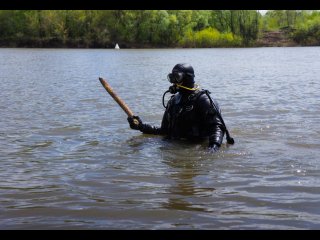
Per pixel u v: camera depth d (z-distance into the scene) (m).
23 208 4.25
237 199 4.44
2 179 5.15
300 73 23.78
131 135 7.57
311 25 93.25
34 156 6.22
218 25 95.56
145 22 87.44
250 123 8.60
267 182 4.96
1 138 7.42
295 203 4.31
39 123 8.85
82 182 5.02
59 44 88.25
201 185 4.88
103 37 87.88
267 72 24.81
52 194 4.62
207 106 6.82
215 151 6.38
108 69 28.17
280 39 94.19
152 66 31.42
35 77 21.67
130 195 4.58
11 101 12.45
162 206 4.27
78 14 89.81
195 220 3.95
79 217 4.04
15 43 89.19
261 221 3.91
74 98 13.05
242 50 71.88
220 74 23.53
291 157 6.04
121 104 7.44
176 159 5.99
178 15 88.50
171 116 7.15
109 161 5.93
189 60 40.22
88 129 8.18
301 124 8.45
